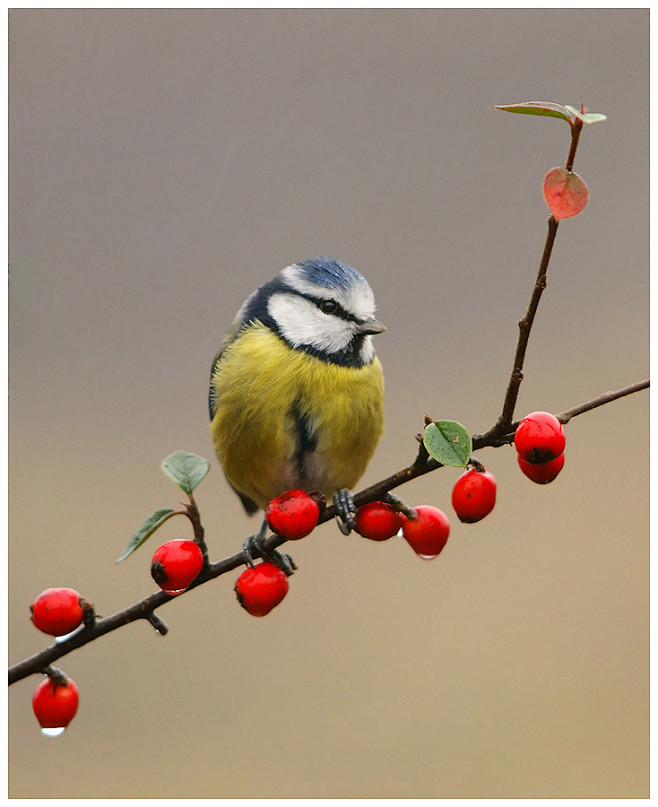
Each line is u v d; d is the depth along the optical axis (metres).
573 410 3.60
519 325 3.41
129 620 3.80
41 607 3.70
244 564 3.99
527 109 3.11
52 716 3.82
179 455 3.83
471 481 3.85
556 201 3.18
